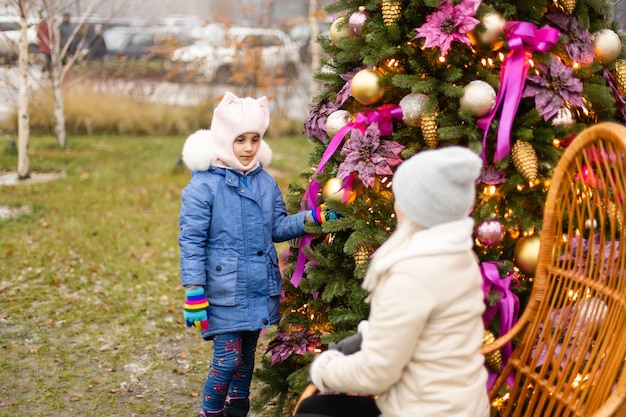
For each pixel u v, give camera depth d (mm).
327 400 2080
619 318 1932
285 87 14266
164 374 3750
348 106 2682
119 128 12742
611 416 1743
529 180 2234
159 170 9438
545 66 2287
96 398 3439
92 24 13609
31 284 5004
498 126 2256
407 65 2459
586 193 2090
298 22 14500
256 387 3623
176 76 14164
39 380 3594
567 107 2387
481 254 2348
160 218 7016
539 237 2305
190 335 4281
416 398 1810
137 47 15500
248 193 2787
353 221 2463
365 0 2547
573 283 2242
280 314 2902
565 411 2031
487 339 2273
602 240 2041
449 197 1752
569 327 2113
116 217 6938
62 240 6020
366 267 2404
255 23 14820
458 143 2385
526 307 2236
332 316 2486
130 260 5641
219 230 2754
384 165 2354
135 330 4293
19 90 8617
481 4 2252
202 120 13391
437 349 1787
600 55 2412
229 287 2740
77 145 11164
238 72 13477
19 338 4117
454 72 2283
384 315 1766
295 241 2871
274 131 13453
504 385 2322
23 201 7344
